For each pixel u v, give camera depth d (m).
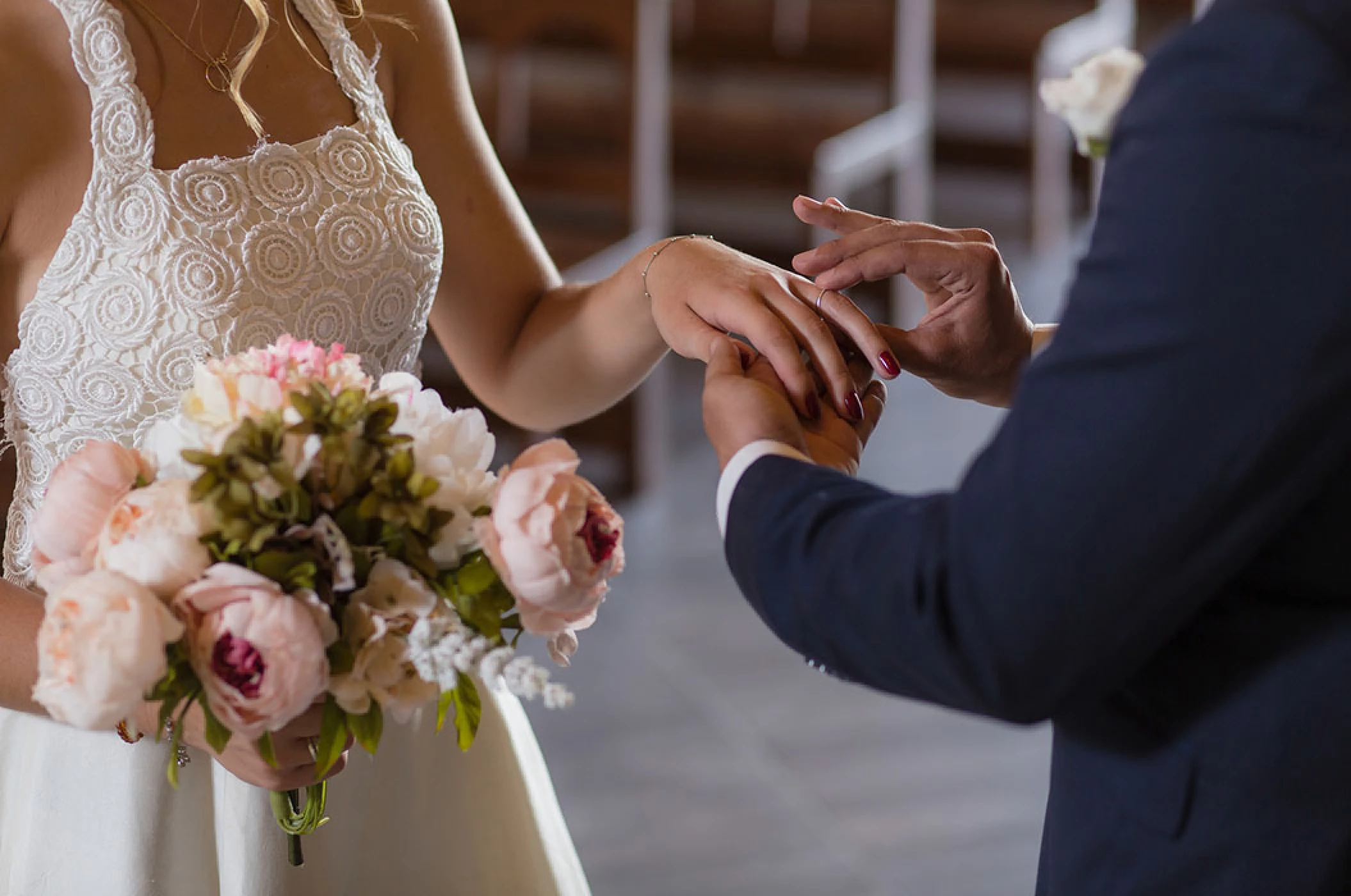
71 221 1.39
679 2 5.55
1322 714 1.02
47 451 1.44
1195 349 0.90
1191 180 0.90
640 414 4.25
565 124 5.05
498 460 4.28
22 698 1.32
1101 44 6.34
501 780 1.63
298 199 1.46
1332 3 0.91
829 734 3.30
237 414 1.07
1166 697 1.07
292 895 1.52
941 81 6.32
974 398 1.48
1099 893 1.11
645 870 2.82
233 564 1.03
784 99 5.67
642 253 1.57
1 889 1.53
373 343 1.54
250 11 1.47
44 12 1.36
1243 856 1.04
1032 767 3.20
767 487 1.10
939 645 0.97
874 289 5.31
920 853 2.89
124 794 1.48
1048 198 6.10
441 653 1.01
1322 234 0.88
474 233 1.70
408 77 1.64
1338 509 1.00
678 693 3.46
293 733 1.15
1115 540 0.92
